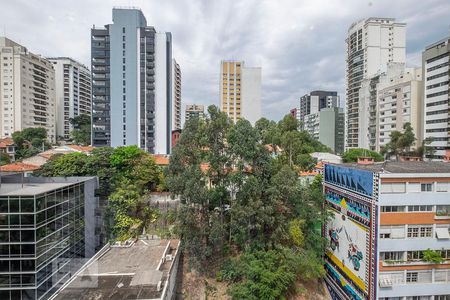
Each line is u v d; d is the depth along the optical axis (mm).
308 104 180250
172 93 90625
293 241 32344
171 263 30000
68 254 31203
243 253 32250
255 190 30734
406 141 68062
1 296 25031
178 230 32406
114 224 38312
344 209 31719
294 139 49062
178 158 34562
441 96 72750
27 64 101750
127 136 76812
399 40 105188
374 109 97000
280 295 27969
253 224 31219
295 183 33812
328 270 35688
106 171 44812
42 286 26250
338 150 132750
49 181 35188
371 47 104750
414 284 25672
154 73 78188
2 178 33938
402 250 25766
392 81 91500
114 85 76250
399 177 25625
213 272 32531
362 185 28000
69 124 132875
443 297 25891
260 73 133750
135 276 27016
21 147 83125
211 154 33500
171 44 85375
